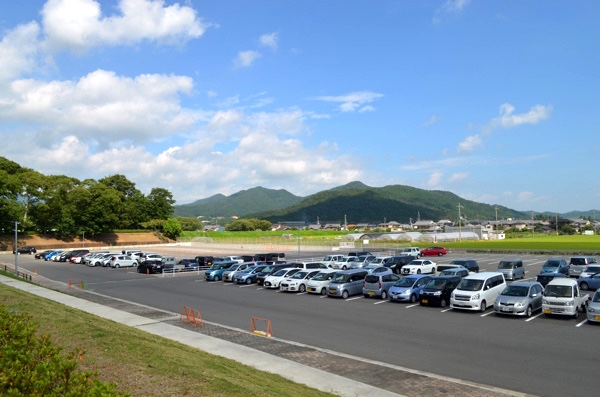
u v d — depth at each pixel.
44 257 70.56
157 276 47.28
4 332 9.05
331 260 51.06
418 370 14.60
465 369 14.59
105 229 105.81
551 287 23.20
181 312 25.69
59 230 98.12
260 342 18.50
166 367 11.61
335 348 17.53
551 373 13.95
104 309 25.53
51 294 29.62
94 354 12.34
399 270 46.38
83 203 102.06
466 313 24.39
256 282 40.03
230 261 47.16
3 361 7.25
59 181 99.56
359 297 31.05
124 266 58.41
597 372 13.97
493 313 24.12
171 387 10.04
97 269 55.50
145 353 12.95
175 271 50.66
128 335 15.52
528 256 65.69
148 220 125.38
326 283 33.06
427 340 18.53
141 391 9.62
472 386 12.95
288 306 27.73
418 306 27.08
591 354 15.95
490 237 139.25
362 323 22.25
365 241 101.81
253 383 11.49
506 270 38.28
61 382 7.22
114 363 11.60
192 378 10.83
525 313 22.58
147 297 32.09
